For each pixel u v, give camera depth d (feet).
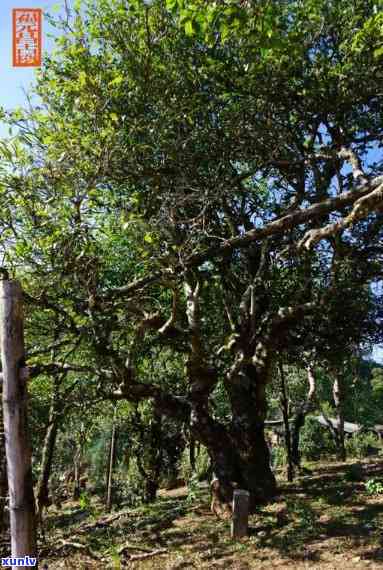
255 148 36.60
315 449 75.41
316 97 34.96
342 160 36.63
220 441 36.70
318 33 33.06
